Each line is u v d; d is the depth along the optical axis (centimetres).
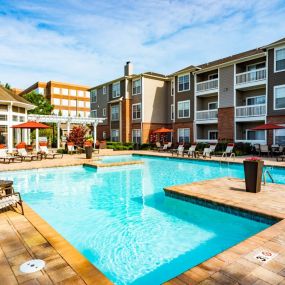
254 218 672
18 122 2333
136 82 3409
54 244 462
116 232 660
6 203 607
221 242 600
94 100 4244
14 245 460
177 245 585
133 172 1581
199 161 1938
